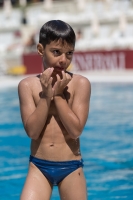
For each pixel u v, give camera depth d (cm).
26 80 445
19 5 5244
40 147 431
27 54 3155
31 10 4644
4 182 747
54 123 430
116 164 851
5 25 4466
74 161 431
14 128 1290
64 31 408
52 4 4522
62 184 432
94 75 2783
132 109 1527
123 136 1118
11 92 2166
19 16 4628
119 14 3734
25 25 4447
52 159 427
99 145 1025
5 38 4425
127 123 1291
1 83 2609
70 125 412
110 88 2130
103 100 1756
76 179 428
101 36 3741
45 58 421
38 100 434
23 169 833
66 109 413
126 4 3816
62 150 428
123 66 2920
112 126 1256
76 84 440
